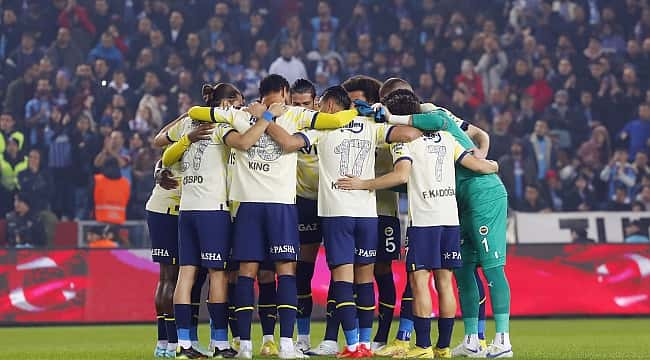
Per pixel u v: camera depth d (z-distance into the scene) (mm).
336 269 18609
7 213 41125
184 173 18812
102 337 28312
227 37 50312
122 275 34656
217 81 48156
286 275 18453
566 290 35906
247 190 18297
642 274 36281
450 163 18984
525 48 51500
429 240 18656
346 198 18562
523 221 38906
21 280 33938
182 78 47500
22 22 49594
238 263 19875
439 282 19016
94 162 42906
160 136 19688
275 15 52719
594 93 50031
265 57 49844
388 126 18844
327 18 52094
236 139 18141
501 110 48469
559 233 38938
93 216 41625
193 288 20344
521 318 35500
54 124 44156
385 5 53250
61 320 33969
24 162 42344
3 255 33938
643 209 44031
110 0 50500
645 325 32312
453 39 51656
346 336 18562
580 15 53594
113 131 43000
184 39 50156
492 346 19438
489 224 19547
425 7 53312
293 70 48469
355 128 18828
